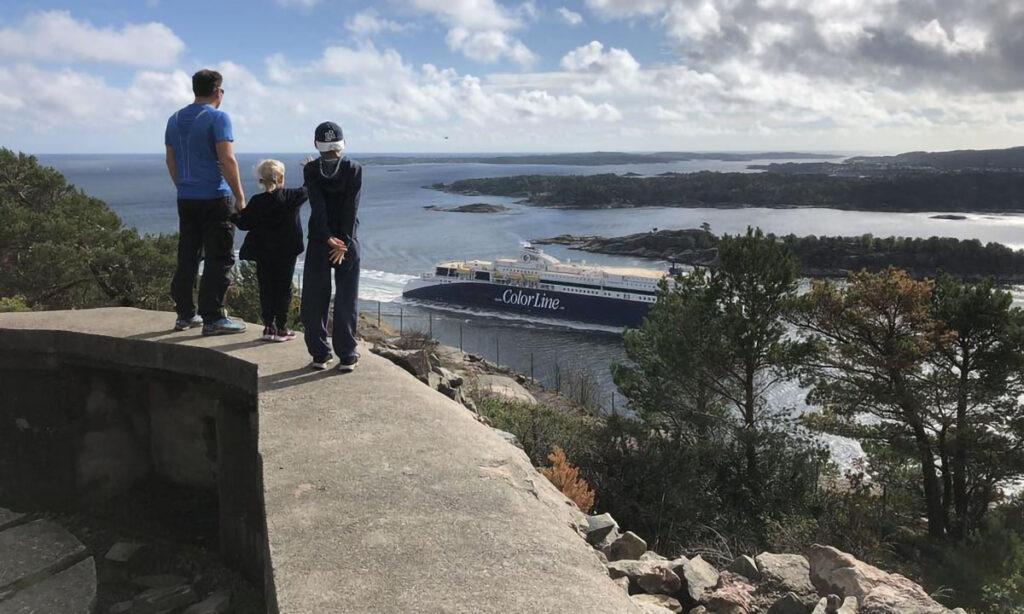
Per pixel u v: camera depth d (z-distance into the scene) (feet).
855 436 71.00
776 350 65.26
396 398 12.64
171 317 17.98
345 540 7.52
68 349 14.70
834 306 67.46
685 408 66.33
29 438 14.76
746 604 11.60
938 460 84.17
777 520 50.39
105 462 14.96
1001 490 75.92
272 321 16.07
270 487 8.82
